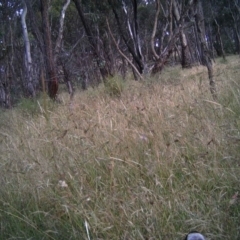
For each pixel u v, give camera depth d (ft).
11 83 58.65
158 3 45.32
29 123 21.58
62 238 11.62
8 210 12.94
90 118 19.84
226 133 15.43
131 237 10.87
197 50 84.02
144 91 26.43
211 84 22.41
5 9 61.98
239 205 11.65
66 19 65.46
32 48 68.90
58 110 24.91
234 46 109.09
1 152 17.99
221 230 10.75
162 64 45.44
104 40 64.28
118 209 12.09
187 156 14.43
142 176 13.70
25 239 11.66
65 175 13.98
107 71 49.01
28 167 14.56
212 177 13.03
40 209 12.84
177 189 12.59
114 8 50.70
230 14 85.66
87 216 11.45
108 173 14.08
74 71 51.39
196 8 29.32
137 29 49.16
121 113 19.89
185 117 17.75
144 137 15.64
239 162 13.51
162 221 11.28
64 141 16.74
